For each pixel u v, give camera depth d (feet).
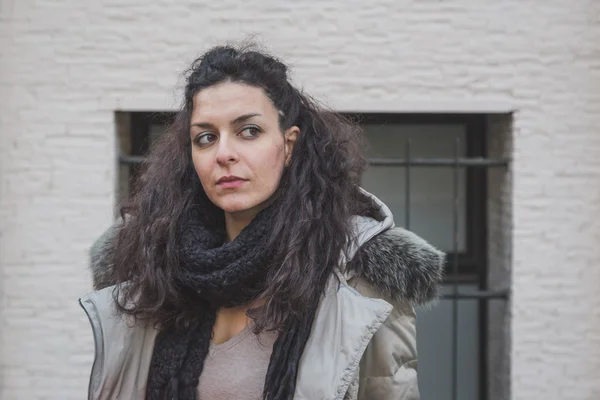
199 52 12.77
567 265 13.30
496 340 14.37
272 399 5.52
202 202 6.14
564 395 13.37
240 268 5.62
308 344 5.64
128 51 13.10
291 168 5.93
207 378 5.85
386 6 13.19
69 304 13.29
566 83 13.20
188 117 6.00
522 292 13.30
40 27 13.07
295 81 13.17
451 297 13.65
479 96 13.23
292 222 5.74
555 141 13.21
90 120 13.16
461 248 15.06
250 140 5.65
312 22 13.15
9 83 13.10
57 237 13.23
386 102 13.21
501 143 13.87
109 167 13.20
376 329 5.51
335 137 6.23
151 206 6.19
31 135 13.14
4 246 13.23
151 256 5.97
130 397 6.06
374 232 6.04
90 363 13.37
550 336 13.34
